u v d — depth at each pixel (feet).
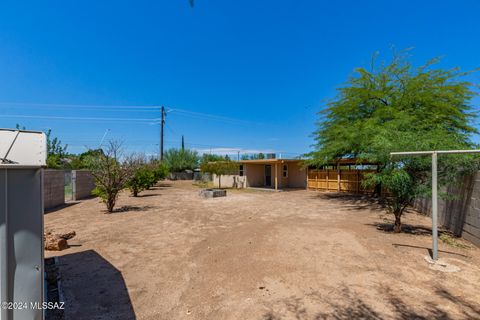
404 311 9.45
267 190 65.46
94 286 11.83
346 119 42.27
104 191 31.32
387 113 35.29
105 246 17.60
